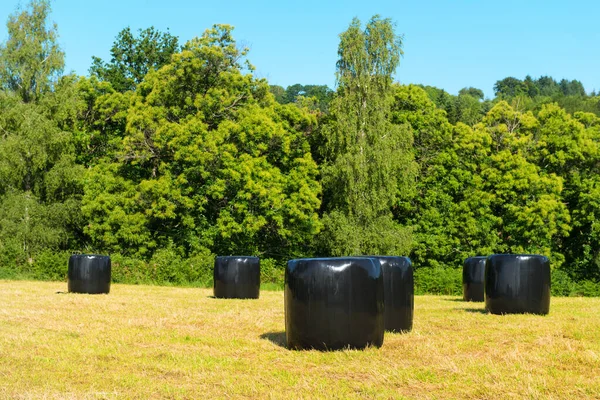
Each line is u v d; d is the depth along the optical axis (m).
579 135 43.59
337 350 9.72
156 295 21.92
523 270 15.14
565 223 42.03
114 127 43.78
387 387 7.59
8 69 40.38
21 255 35.41
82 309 16.11
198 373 8.43
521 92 127.31
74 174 38.50
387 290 11.88
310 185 39.75
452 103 78.06
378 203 37.44
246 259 21.02
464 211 41.56
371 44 38.72
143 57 49.31
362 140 37.72
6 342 10.59
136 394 7.38
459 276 31.59
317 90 73.06
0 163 37.28
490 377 7.99
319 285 9.71
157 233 38.53
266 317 14.70
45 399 7.07
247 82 41.03
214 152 36.72
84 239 41.53
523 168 41.41
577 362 8.93
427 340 10.82
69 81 41.38
